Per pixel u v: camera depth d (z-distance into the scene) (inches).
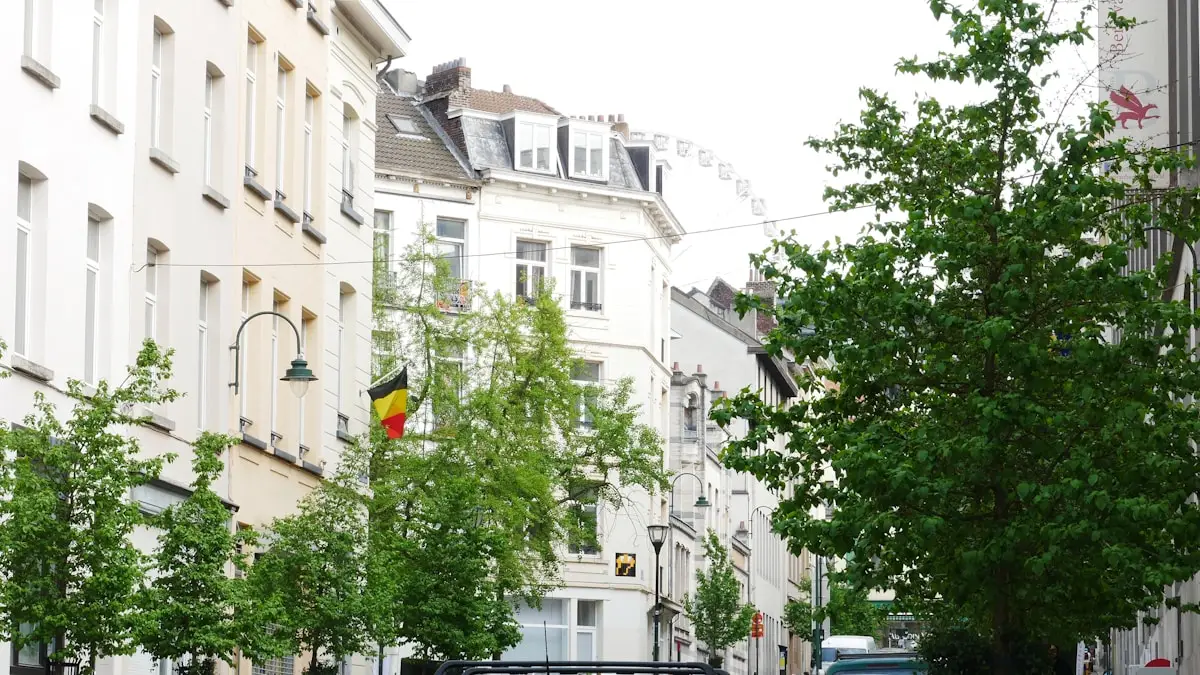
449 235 2753.4
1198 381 805.9
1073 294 796.0
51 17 1031.0
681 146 3715.6
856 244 851.4
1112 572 816.9
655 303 2987.2
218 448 955.3
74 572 820.6
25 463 806.5
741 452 869.2
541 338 2025.1
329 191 1585.9
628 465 2178.9
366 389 1680.6
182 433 1230.9
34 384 998.4
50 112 1025.5
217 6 1311.5
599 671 446.3
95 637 811.4
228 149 1331.2
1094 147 820.0
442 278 2017.7
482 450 1800.0
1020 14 822.5
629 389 2237.9
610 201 2874.0
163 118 1224.8
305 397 1524.4
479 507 1652.3
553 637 2770.7
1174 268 1110.4
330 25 1593.3
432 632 1540.4
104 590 809.5
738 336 4121.6
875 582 831.1
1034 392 798.5
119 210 1113.4
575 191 2839.6
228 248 1326.3
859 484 799.7
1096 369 794.8
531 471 1823.3
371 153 1726.1
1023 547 798.5
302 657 1466.5
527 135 2827.3
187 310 1245.7
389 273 2059.5
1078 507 776.9
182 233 1239.5
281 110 1489.9
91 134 1077.1
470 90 2906.0
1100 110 821.9
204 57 1284.4
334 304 1593.3
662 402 3063.5
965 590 822.5
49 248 1019.9
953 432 813.2
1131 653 1535.4
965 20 823.1
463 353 1999.3
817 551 848.9
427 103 2861.7
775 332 850.1
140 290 1163.9
